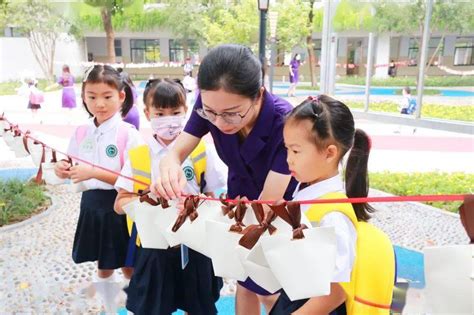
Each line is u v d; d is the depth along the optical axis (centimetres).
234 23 1683
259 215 117
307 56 2414
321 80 927
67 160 212
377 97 1592
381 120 1066
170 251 185
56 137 855
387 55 2331
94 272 317
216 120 141
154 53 2569
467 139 840
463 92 1772
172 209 140
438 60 2269
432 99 1506
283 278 106
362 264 132
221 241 120
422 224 413
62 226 416
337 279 121
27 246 367
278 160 159
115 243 230
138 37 2505
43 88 1930
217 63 132
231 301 273
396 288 181
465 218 99
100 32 2370
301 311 134
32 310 261
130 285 193
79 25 2155
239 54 134
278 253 106
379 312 132
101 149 226
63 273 315
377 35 1889
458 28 1502
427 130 941
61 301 271
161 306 183
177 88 191
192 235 132
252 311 210
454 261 98
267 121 158
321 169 134
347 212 132
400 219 425
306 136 130
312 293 104
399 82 2062
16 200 456
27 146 219
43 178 209
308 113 129
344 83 2128
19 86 1908
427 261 102
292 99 1477
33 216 438
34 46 2048
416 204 464
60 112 1234
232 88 131
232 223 126
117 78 227
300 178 137
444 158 685
